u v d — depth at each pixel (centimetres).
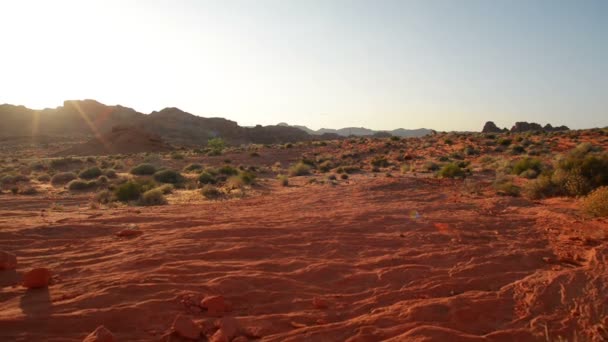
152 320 570
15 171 3706
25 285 682
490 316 586
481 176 2944
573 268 799
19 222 1277
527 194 1850
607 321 550
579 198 1628
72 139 12419
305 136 16475
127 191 2048
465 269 792
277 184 2878
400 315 584
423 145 5884
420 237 1059
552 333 533
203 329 544
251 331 539
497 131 11531
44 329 537
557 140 5253
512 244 980
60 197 2156
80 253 920
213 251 906
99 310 586
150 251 911
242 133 15762
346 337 528
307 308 629
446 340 506
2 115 14562
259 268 802
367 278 754
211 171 3491
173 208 1684
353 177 3412
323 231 1128
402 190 2094
